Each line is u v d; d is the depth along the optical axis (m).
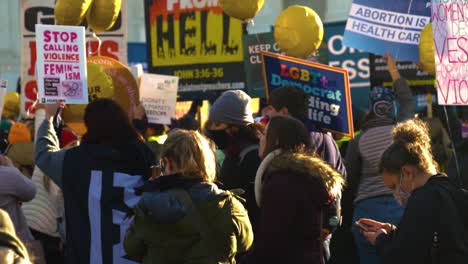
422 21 21.19
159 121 22.36
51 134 15.18
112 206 14.44
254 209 15.70
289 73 18.97
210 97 24.77
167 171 13.07
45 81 16.61
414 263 12.23
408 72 24.48
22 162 19.38
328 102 18.69
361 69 25.55
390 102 18.58
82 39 16.86
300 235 13.43
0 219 8.11
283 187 13.45
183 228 12.62
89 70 18.83
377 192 18.25
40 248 15.69
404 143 12.66
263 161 14.58
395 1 21.30
